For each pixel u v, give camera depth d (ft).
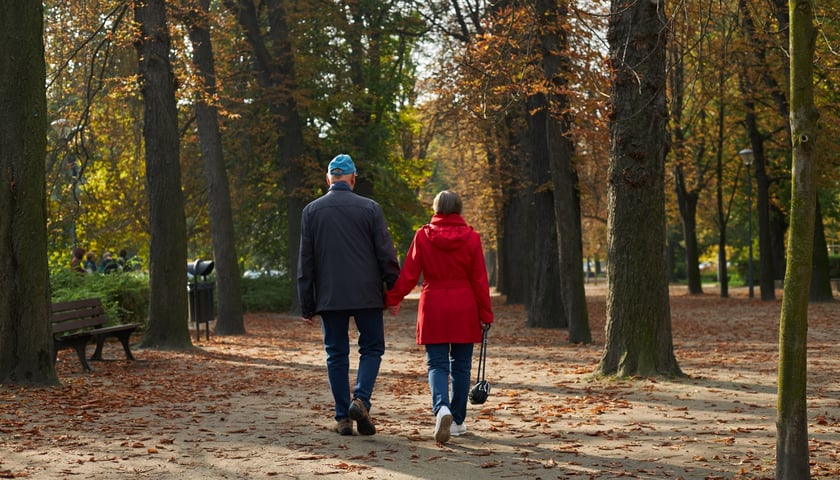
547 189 71.00
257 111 93.76
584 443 21.71
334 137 97.19
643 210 34.65
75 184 58.90
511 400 30.01
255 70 89.56
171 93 52.80
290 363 45.83
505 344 56.80
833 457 19.70
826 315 76.23
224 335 68.64
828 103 86.38
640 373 34.55
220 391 33.55
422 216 108.78
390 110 103.86
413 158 131.75
